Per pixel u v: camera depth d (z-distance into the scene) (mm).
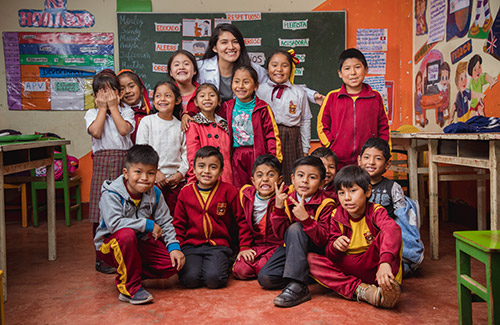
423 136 2441
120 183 1929
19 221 3926
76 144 4113
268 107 2553
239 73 2473
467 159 2109
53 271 2297
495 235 1319
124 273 1805
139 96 2727
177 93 2555
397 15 4133
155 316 1646
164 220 2035
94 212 2375
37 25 4023
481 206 2891
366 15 4141
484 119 2342
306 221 1759
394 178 3721
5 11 4000
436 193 2422
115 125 2422
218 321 1582
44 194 4047
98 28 4074
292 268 1781
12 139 2143
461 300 1369
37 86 4055
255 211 2139
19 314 1690
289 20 4113
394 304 1649
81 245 2930
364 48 4152
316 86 4160
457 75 3230
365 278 1812
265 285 1930
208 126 2480
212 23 4094
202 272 1982
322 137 2771
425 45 3785
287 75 2768
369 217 1799
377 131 2664
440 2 3480
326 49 4137
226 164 2480
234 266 2119
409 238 2070
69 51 4062
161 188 2439
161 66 4109
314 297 1835
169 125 2504
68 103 4086
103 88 2355
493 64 2770
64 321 1615
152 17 4074
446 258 2430
